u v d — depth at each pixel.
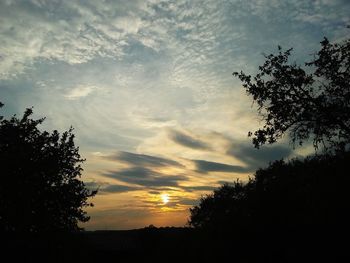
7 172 20.72
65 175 23.55
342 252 23.02
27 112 23.11
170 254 45.78
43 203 21.70
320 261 24.23
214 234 39.75
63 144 23.81
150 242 55.25
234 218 36.69
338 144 19.08
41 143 22.84
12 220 20.59
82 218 23.33
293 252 26.95
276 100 19.47
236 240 35.12
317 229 24.97
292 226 27.80
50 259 22.59
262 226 31.44
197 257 40.78
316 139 19.42
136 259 50.19
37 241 21.98
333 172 20.91
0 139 21.66
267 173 33.25
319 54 18.86
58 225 22.41
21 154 21.23
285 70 19.42
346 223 22.52
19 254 21.30
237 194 47.50
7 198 20.58
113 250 52.22
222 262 36.38
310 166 22.94
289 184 29.00
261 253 31.70
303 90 19.27
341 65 18.70
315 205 23.59
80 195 23.23
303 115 19.08
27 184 21.11
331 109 18.53
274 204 30.38
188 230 48.09
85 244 33.66
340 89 18.69
